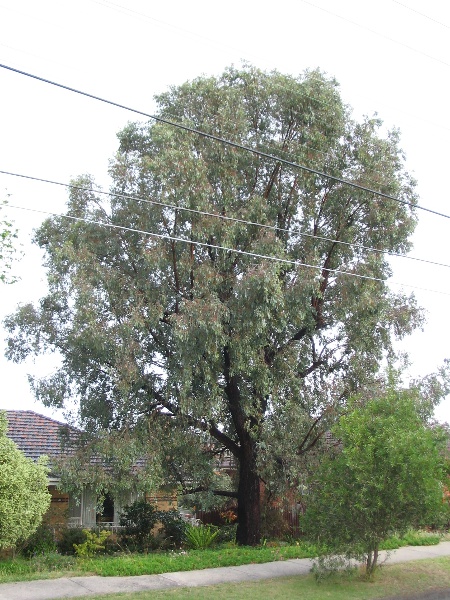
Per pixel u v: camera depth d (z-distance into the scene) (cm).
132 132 1941
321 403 1867
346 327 1919
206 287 1667
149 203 1723
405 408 1322
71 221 1775
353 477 1240
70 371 1812
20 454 1454
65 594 1119
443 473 1290
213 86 1848
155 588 1185
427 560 1540
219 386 1786
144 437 1702
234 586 1219
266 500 2073
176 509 2353
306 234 1814
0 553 1541
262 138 1902
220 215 1711
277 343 1909
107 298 1680
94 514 2281
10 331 1847
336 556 1304
